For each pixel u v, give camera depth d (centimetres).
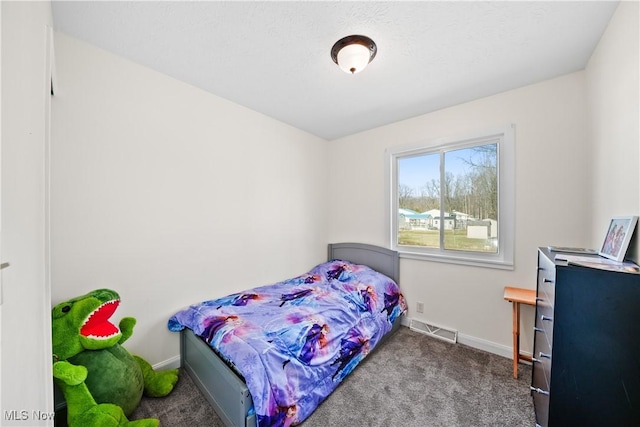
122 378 138
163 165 188
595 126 161
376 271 288
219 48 159
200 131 210
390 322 238
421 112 257
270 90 212
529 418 147
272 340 151
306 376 148
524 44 153
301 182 307
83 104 152
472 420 146
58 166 144
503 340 216
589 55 164
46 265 74
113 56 164
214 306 197
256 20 135
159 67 180
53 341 127
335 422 144
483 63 173
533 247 202
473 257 237
